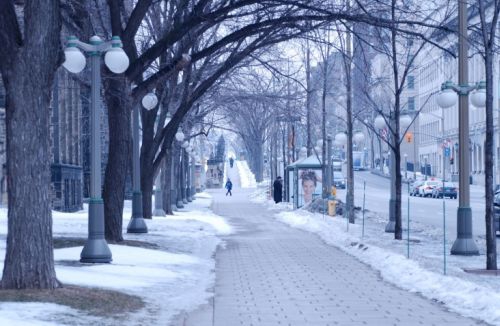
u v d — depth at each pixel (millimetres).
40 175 12953
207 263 20719
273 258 22469
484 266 18953
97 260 18469
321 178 52406
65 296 12617
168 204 47281
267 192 79875
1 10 12656
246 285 16422
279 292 15352
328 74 52188
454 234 31312
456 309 13023
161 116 36781
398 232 27438
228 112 55562
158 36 28625
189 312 12883
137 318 11867
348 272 18828
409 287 15906
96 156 18547
